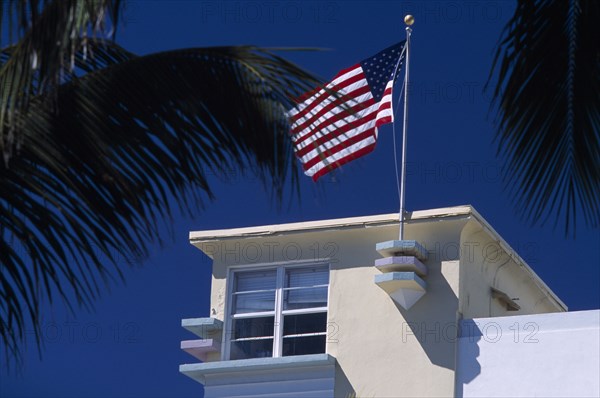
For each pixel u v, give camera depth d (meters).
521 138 27.28
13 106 23.69
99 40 26.48
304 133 26.98
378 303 64.25
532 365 59.94
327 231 66.25
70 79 26.12
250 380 64.94
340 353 63.94
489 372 60.69
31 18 22.94
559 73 27.27
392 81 62.53
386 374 62.62
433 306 63.00
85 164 26.11
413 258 62.16
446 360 61.66
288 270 67.12
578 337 59.59
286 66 26.11
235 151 26.61
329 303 65.31
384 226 65.31
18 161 25.75
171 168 26.44
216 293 67.56
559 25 27.41
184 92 26.17
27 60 23.14
